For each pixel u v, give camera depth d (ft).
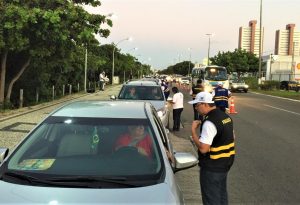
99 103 17.95
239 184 26.68
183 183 26.58
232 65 298.35
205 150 17.61
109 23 83.10
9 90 80.53
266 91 177.99
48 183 12.37
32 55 73.92
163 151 14.40
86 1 83.82
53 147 14.47
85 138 14.80
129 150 14.39
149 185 12.44
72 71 134.72
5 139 40.63
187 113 74.74
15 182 12.50
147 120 15.74
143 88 47.80
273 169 31.09
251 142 43.47
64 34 70.79
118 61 277.44
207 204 18.11
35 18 64.80
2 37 65.05
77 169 13.30
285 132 51.67
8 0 66.74
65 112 16.26
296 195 24.43
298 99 128.36
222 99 53.42
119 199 11.54
